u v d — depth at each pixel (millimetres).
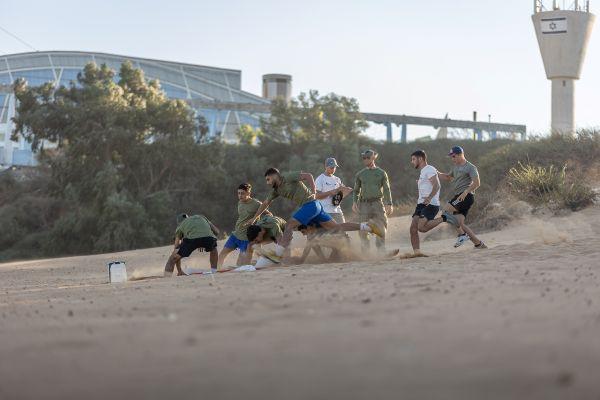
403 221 24391
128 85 61219
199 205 57594
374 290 6914
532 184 22656
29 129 55938
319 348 3895
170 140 55031
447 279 7738
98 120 54219
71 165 53000
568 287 6598
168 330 4938
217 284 8906
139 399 2992
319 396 2855
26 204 59312
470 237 12930
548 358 3340
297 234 15641
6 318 6531
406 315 5016
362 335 4238
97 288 10445
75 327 5414
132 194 54531
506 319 4613
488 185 26078
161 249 25719
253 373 3363
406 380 3057
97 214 50594
